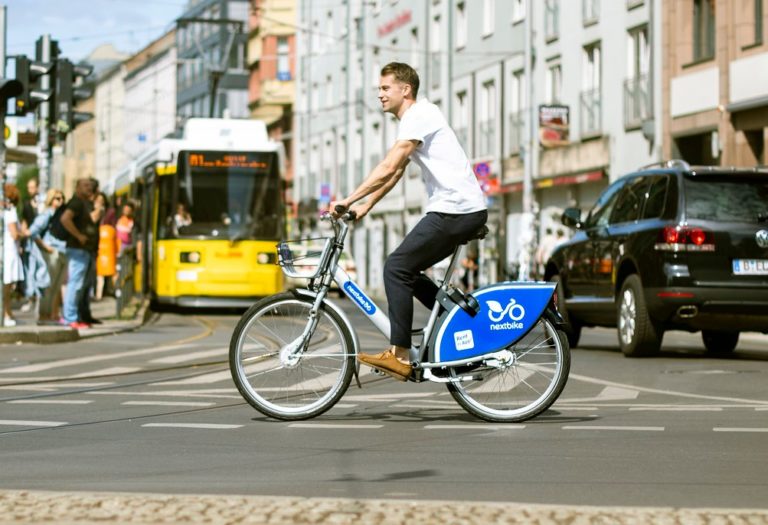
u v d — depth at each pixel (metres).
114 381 11.62
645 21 35.28
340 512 5.18
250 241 26.98
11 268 19.38
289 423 8.55
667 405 9.68
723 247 14.23
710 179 14.51
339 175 68.06
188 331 19.66
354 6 64.81
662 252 14.35
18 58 17.12
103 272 25.73
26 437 7.91
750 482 6.27
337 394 8.65
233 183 27.17
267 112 78.62
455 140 8.43
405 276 8.42
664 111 33.91
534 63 43.09
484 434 8.01
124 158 120.75
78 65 20.67
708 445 7.54
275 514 5.13
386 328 8.55
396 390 10.71
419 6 55.16
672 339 19.30
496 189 45.84
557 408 9.45
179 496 5.53
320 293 8.62
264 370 8.69
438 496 5.87
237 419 8.77
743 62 30.05
